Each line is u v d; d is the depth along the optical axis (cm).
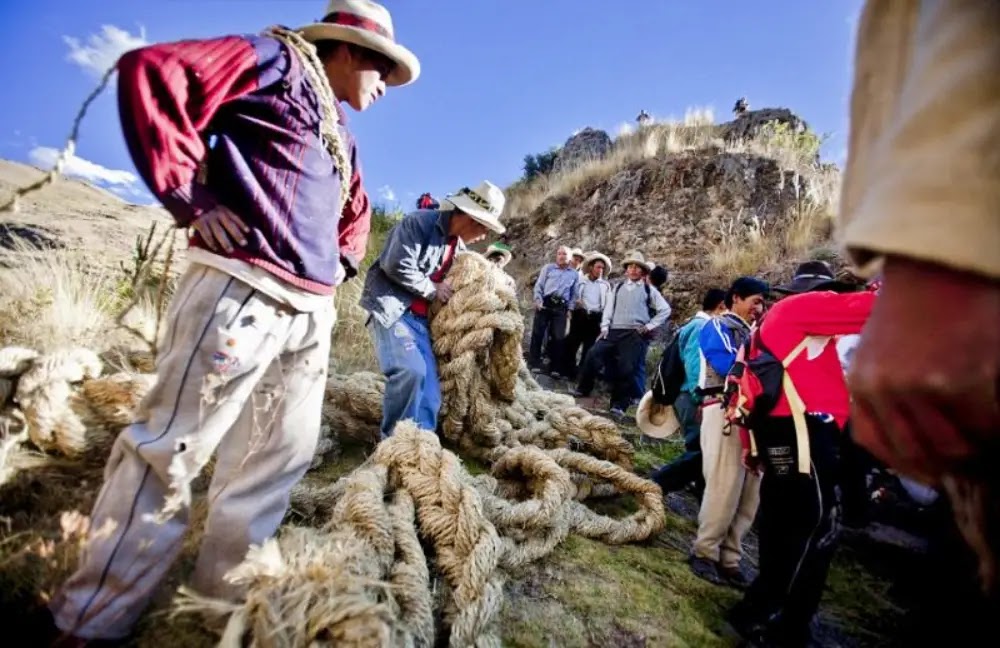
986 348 38
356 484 201
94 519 129
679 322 888
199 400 132
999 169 39
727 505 264
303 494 221
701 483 390
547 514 244
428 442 238
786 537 212
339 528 179
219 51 120
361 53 156
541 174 1866
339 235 177
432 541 202
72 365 226
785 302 222
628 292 645
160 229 659
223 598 148
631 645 197
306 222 140
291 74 133
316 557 136
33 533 158
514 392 392
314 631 121
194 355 130
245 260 131
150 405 134
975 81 41
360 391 342
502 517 234
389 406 307
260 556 130
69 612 125
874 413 46
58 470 207
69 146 109
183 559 176
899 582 290
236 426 157
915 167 42
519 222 1510
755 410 219
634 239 1111
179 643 143
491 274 373
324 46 154
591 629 201
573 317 830
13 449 203
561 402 421
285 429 153
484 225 329
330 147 146
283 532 179
